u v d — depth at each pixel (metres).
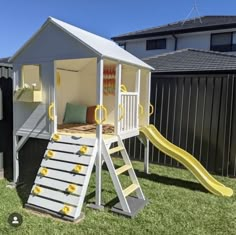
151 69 5.88
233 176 6.35
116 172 4.15
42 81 4.67
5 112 5.72
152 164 7.27
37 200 4.07
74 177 3.98
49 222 3.71
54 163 4.24
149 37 16.58
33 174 5.82
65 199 3.89
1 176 5.74
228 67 6.65
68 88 6.45
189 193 5.04
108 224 3.70
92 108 6.27
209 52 9.16
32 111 4.85
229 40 14.31
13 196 4.64
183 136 6.94
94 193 4.84
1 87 5.59
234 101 6.24
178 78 6.90
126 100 4.97
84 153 4.10
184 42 15.66
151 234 3.48
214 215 4.09
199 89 6.66
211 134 6.57
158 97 7.20
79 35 4.45
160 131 7.21
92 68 6.47
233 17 16.84
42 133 4.75
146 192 5.02
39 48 4.63
